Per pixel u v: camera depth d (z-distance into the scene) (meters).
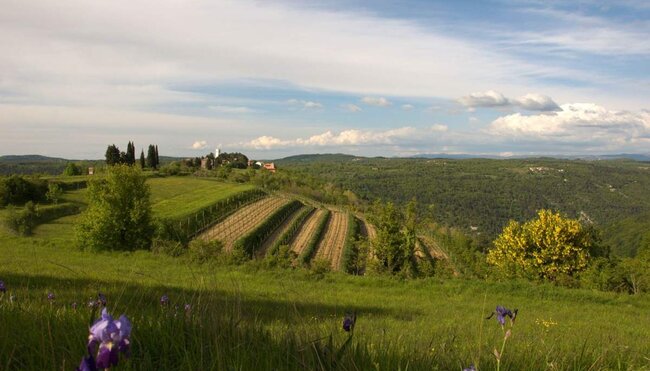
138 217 39.19
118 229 38.88
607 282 31.09
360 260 57.78
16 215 57.50
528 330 13.07
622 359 5.66
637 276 31.03
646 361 6.01
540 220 39.91
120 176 40.09
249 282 25.42
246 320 4.29
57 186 80.94
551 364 4.15
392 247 49.50
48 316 3.99
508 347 5.77
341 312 13.77
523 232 40.91
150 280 16.89
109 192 39.69
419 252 70.56
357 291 25.75
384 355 3.64
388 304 21.81
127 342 1.68
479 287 27.38
